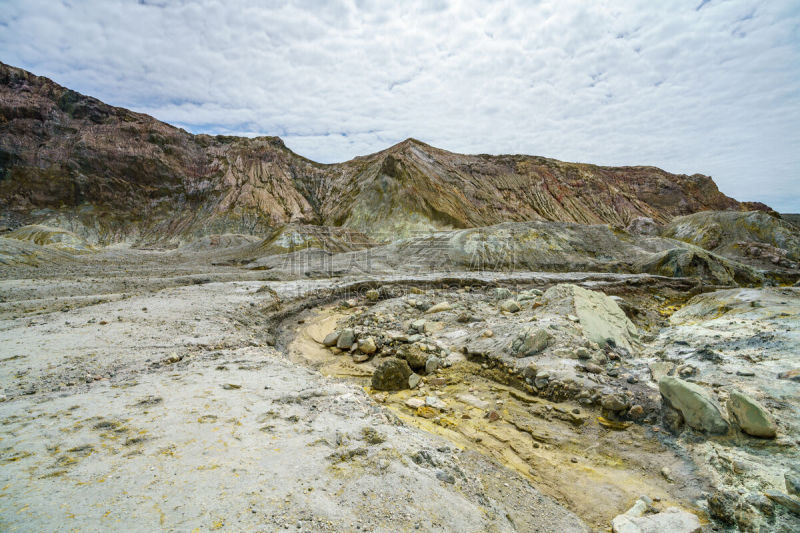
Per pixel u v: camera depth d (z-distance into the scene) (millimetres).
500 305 13836
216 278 22828
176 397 4871
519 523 3412
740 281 26453
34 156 72812
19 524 2271
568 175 85125
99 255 37688
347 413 4734
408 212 60750
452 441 5688
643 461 4922
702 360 7082
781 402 5215
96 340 8414
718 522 3773
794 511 3588
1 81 80438
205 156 91625
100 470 3035
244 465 3285
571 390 6656
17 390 5559
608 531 3771
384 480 3289
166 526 2414
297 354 10992
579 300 10539
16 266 24656
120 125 85375
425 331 11617
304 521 2637
